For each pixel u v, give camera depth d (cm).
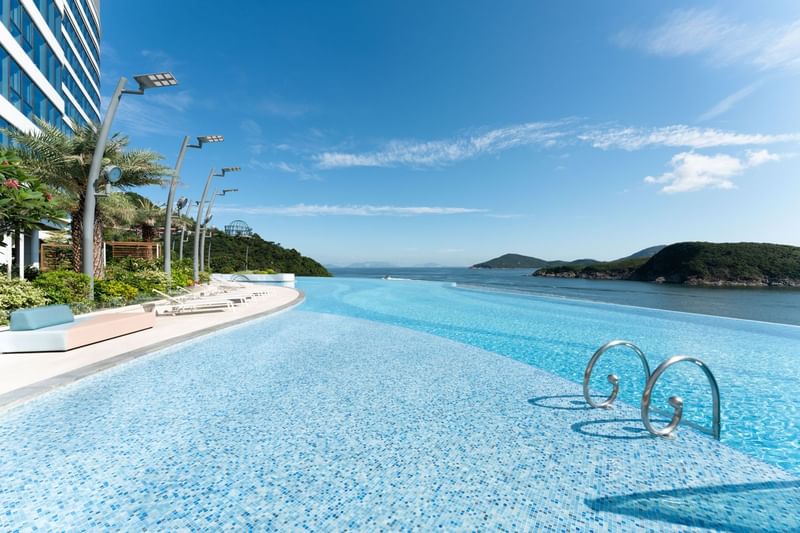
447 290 2391
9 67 1437
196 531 220
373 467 293
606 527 227
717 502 254
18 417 380
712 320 1184
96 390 464
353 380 520
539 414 404
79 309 884
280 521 229
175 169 1480
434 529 224
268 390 474
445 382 516
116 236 2830
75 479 272
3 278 830
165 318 975
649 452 321
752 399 486
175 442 331
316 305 1500
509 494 259
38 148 1082
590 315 1289
